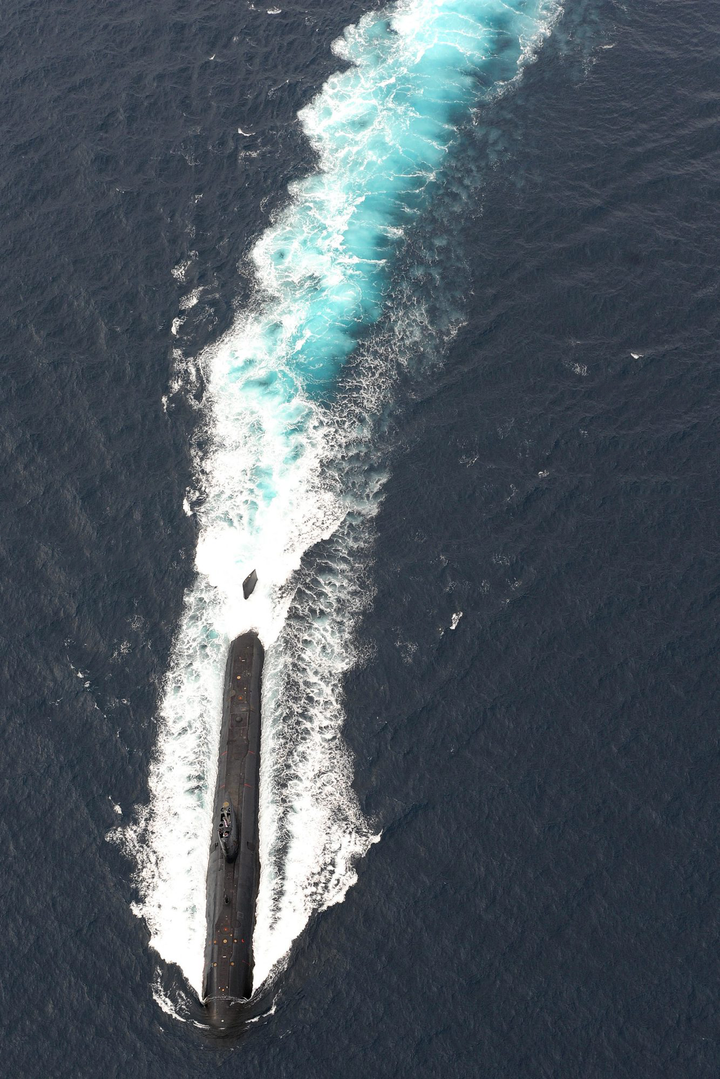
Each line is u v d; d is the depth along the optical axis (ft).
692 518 454.81
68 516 462.60
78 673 424.87
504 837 386.11
